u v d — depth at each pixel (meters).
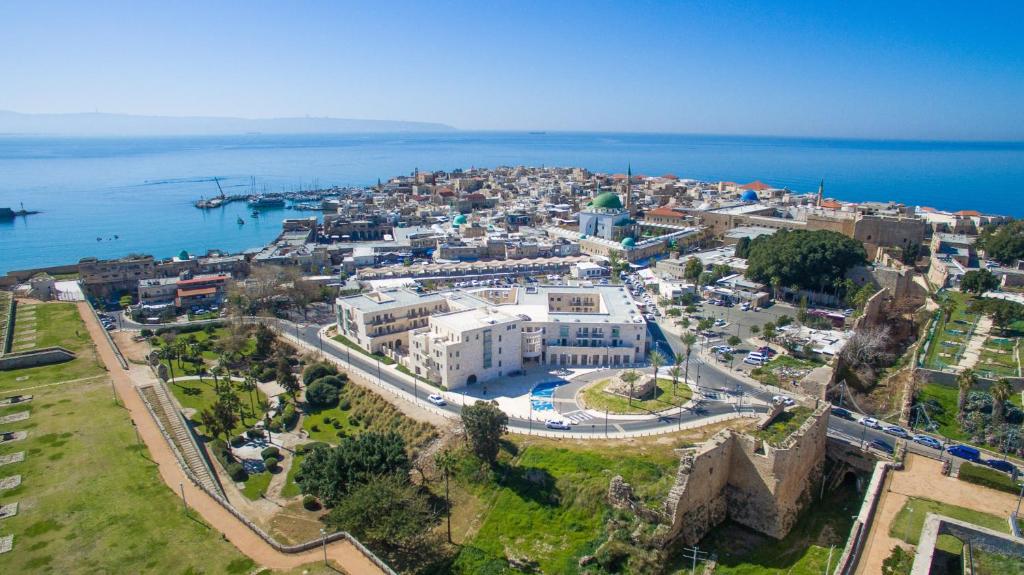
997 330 191.88
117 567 96.94
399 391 184.12
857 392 171.25
